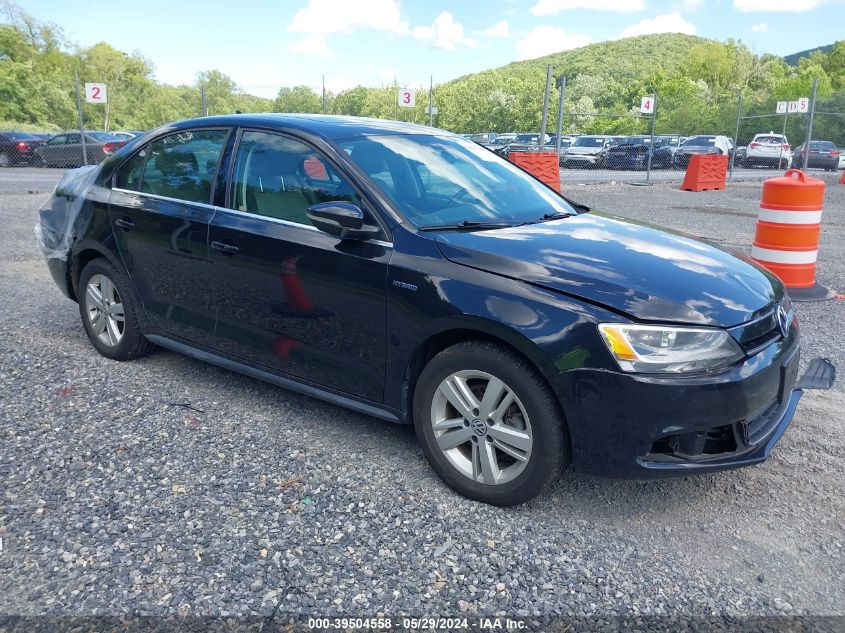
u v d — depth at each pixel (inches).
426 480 126.8
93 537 106.7
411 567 101.9
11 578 97.2
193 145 161.8
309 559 103.0
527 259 115.8
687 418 103.7
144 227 163.9
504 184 156.2
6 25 2359.7
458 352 116.6
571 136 1206.9
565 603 95.4
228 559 102.3
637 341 103.4
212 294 152.4
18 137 868.0
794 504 122.4
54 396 159.0
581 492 125.0
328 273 130.6
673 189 753.0
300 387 142.2
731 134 1323.8
